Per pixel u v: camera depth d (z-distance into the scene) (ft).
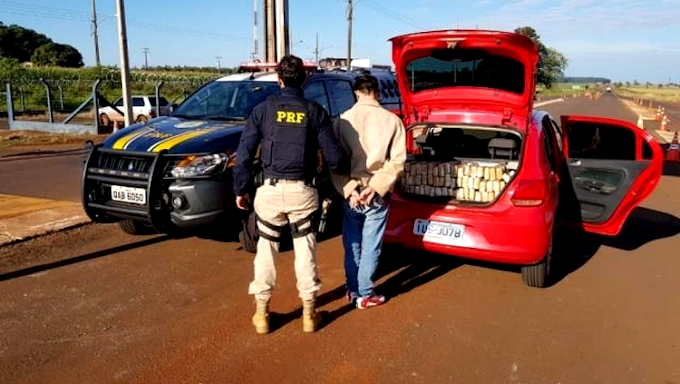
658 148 15.62
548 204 14.01
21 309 13.06
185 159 15.57
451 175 14.90
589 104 171.53
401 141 12.40
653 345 11.93
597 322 13.01
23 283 14.64
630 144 16.19
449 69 15.47
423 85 16.37
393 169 12.25
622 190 16.28
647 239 20.02
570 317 13.25
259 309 11.98
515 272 16.20
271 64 26.96
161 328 12.24
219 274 15.53
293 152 11.17
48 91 64.28
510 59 14.25
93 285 14.61
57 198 24.93
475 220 14.06
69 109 103.55
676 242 19.66
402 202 15.01
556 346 11.80
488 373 10.66
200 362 10.83
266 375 10.41
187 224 15.57
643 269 16.76
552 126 17.75
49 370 10.44
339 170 11.73
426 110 16.43
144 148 16.02
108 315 12.84
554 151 16.71
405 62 15.67
